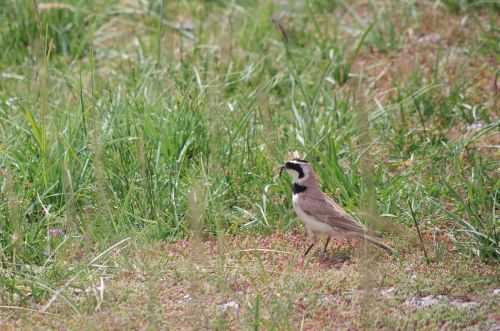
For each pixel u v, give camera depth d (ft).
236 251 38.78
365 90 54.49
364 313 32.50
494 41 58.90
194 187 40.01
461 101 52.75
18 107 49.11
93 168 42.65
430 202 42.14
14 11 60.90
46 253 38.29
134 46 60.39
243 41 58.95
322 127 47.52
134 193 41.83
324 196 38.83
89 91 51.37
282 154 45.44
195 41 59.62
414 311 33.65
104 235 39.27
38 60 45.01
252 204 42.65
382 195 41.96
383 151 47.60
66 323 33.22
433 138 48.85
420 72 56.29
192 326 32.71
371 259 36.91
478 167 43.04
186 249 39.22
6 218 39.29
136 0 65.46
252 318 32.96
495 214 41.16
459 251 38.99
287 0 67.31
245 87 53.36
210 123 45.24
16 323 33.42
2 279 35.86
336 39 59.57
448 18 63.72
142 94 49.24
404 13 63.67
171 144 44.50
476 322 32.83
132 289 35.68
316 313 33.63
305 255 38.86
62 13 61.26
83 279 36.32
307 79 55.06
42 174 41.96
